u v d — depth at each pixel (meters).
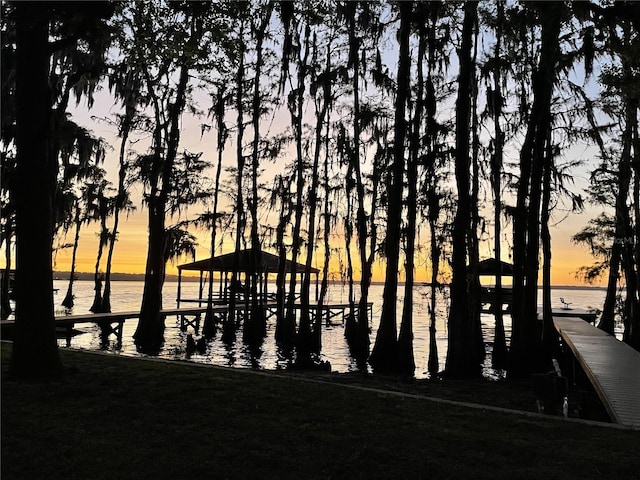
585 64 14.23
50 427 6.01
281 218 28.12
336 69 24.34
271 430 6.05
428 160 18.91
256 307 25.89
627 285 23.67
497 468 5.16
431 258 19.48
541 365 14.93
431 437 5.98
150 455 5.27
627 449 5.81
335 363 20.28
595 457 5.50
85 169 26.00
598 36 13.72
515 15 14.97
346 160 27.23
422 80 18.73
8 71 13.95
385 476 4.91
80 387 7.77
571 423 6.97
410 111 18.94
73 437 5.70
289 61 24.25
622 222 22.75
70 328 22.80
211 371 9.63
